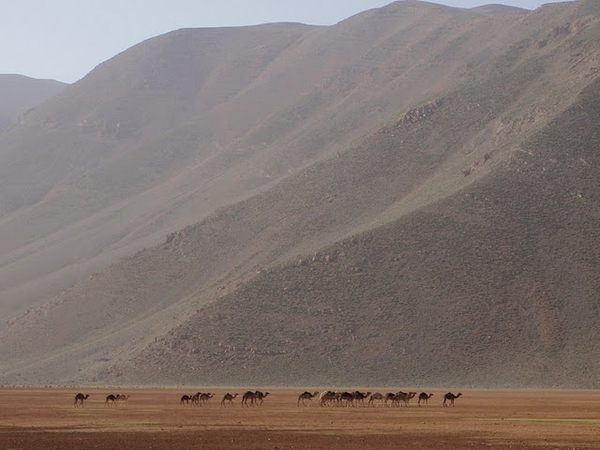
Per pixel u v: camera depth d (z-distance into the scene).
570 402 126.69
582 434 72.75
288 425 82.38
